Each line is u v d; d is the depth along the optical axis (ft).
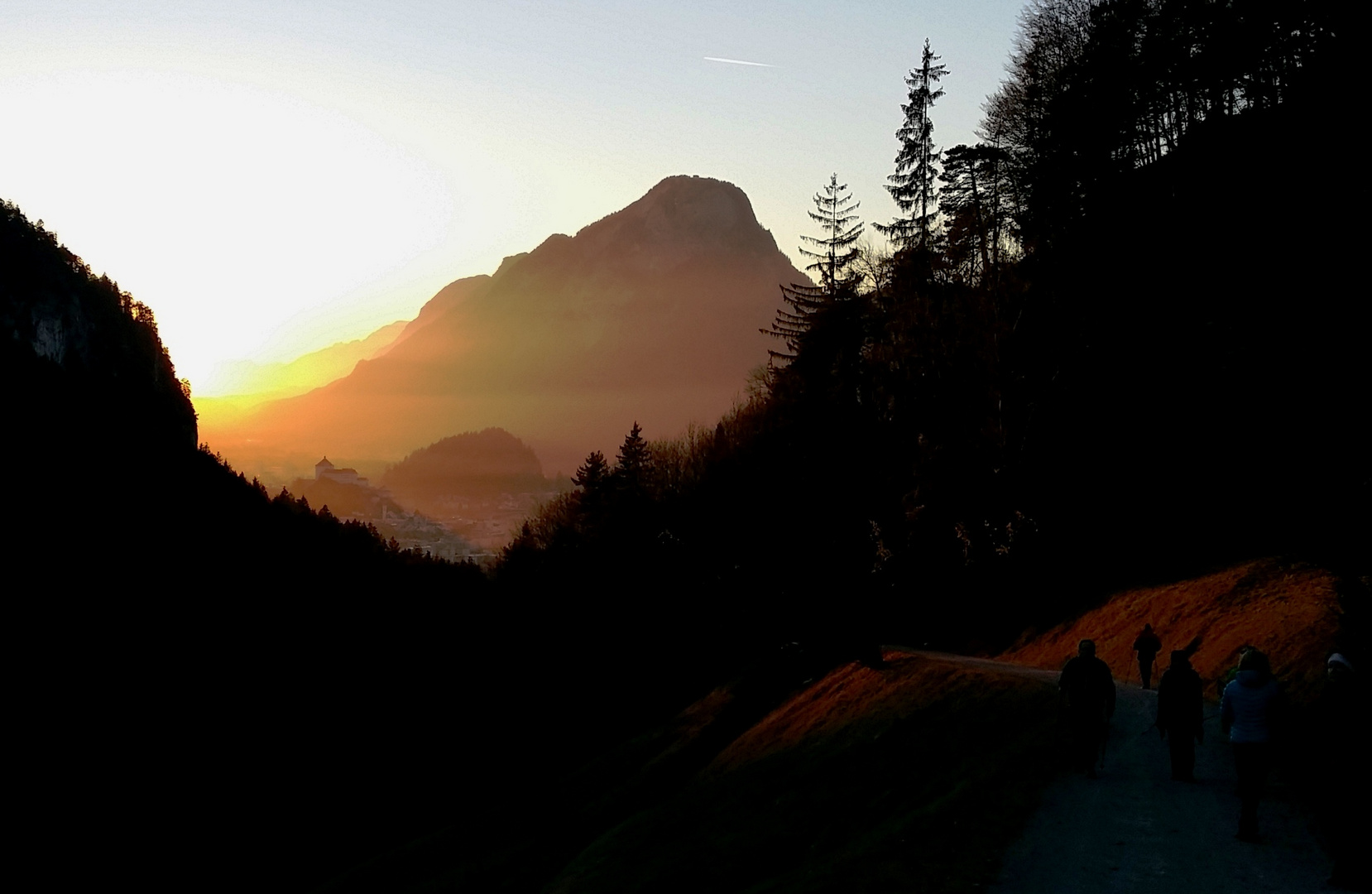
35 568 369.91
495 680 291.17
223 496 517.96
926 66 230.27
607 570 282.77
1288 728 60.49
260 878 228.22
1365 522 95.71
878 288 232.53
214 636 359.25
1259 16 127.34
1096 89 180.75
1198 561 134.31
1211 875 43.24
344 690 322.14
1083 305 173.17
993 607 173.17
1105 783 60.75
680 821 115.24
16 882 233.14
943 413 188.65
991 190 211.20
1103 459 165.27
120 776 276.82
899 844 52.95
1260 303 120.37
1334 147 110.63
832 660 164.45
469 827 190.29
